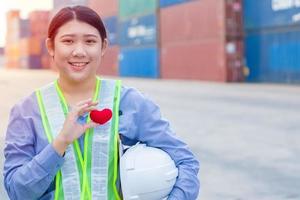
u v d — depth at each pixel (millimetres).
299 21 33438
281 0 34781
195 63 42688
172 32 46219
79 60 1934
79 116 1887
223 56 38531
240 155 9719
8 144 1990
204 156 9688
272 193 6816
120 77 56156
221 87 32938
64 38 1926
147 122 2061
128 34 55125
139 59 53125
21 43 108750
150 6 49500
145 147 1990
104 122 1874
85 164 1937
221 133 12820
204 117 16656
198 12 41594
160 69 49188
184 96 26344
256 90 29047
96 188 1938
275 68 35875
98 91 2055
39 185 1839
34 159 1834
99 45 1974
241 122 14977
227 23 38312
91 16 1941
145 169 1876
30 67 103062
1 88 35500
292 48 34188
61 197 1919
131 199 1869
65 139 1828
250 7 37719
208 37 40438
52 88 2051
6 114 17172
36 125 1990
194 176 2025
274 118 15672
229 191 6945
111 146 1964
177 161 2035
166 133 2059
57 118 1989
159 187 1888
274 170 8273
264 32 36594
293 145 10719
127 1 54469
